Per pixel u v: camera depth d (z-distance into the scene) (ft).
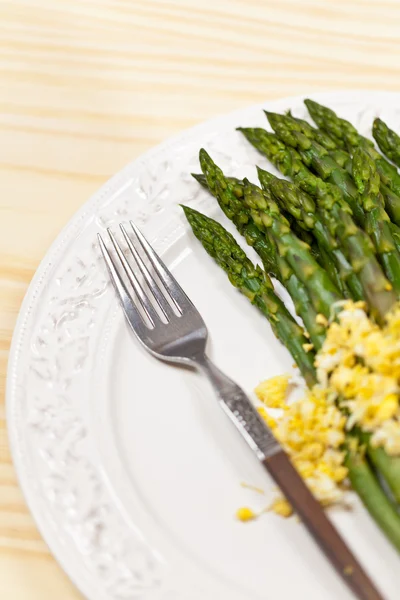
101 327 1.30
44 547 1.19
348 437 1.14
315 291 1.21
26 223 1.46
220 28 1.71
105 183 1.43
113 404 1.24
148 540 1.14
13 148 1.55
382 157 1.40
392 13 1.71
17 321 1.31
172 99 1.60
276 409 1.22
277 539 1.14
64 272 1.35
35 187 1.50
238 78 1.62
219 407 1.23
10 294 1.39
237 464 1.19
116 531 1.14
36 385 1.25
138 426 1.22
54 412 1.23
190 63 1.65
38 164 1.52
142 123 1.57
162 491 1.18
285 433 1.17
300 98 1.50
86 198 1.48
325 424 1.15
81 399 1.24
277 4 1.74
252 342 1.29
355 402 1.13
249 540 1.14
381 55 1.64
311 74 1.62
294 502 1.10
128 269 1.33
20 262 1.42
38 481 1.18
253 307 1.31
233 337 1.29
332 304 1.20
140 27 1.72
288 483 1.11
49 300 1.32
